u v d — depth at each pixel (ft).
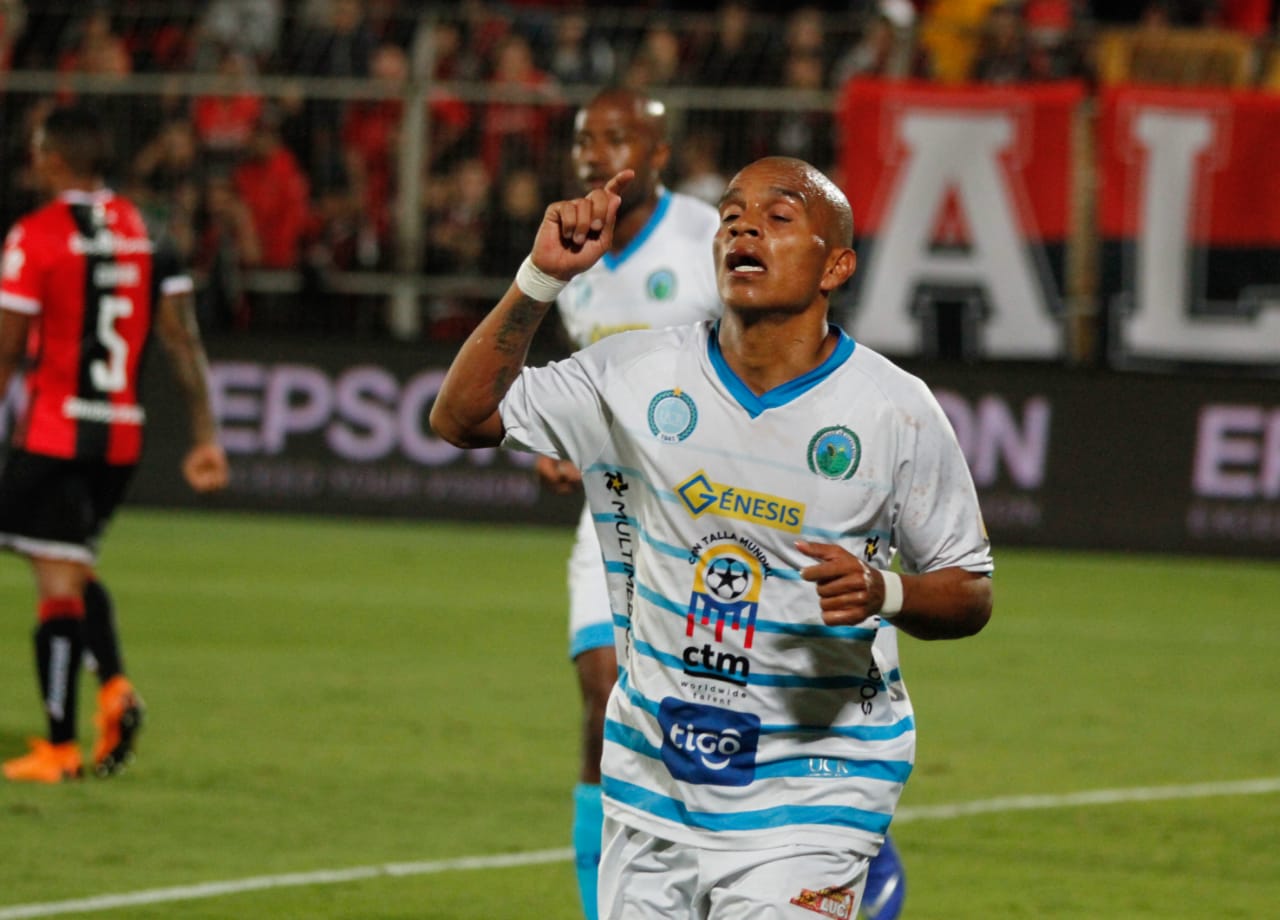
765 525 34.83
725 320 35.60
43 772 67.97
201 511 145.79
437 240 146.00
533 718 80.84
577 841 50.24
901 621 34.17
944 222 138.41
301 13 164.45
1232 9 158.81
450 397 36.45
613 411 35.78
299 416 144.77
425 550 131.64
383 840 60.90
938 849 61.26
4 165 148.77
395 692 85.56
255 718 79.36
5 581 117.91
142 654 93.25
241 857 58.39
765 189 34.55
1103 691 90.07
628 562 36.94
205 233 148.56
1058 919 53.47
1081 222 137.69
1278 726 82.79
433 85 145.28
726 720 35.14
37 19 161.27
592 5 176.76
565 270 35.24
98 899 53.21
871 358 35.53
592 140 56.08
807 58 145.38
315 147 149.07
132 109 148.25
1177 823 65.21
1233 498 135.13
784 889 34.37
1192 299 136.87
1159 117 135.95
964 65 144.05
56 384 69.10
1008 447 137.49
